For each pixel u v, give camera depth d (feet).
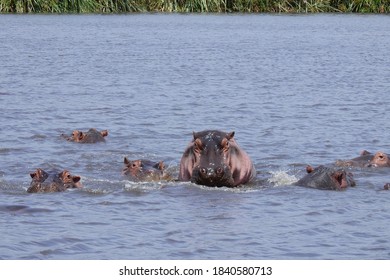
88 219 100.07
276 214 103.81
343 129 167.94
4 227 95.86
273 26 516.32
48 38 416.67
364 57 345.10
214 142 118.42
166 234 95.09
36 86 232.94
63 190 113.39
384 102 207.72
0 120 173.47
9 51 346.95
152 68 289.74
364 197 112.37
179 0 625.00
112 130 165.17
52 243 90.89
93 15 581.12
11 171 126.82
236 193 114.42
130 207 106.01
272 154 143.13
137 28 487.61
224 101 207.82
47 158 137.28
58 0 588.50
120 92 223.51
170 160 137.80
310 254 89.04
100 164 133.39
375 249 90.68
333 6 634.02
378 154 130.93
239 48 381.81
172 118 180.75
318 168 120.26
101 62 308.40
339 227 98.58
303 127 169.99
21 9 582.35
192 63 309.83
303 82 253.24
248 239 93.66
